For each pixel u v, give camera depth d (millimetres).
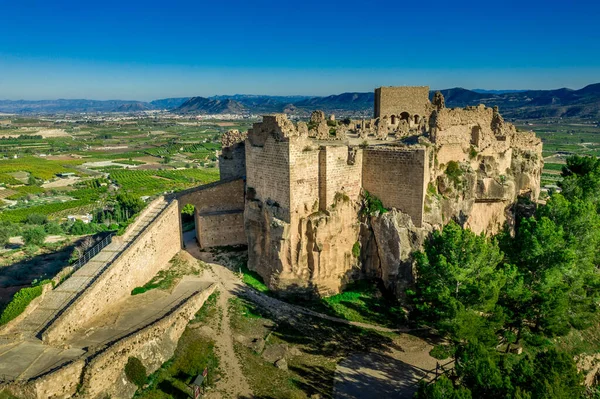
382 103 83000
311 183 57406
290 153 54188
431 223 58438
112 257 52219
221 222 70938
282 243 56344
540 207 56969
